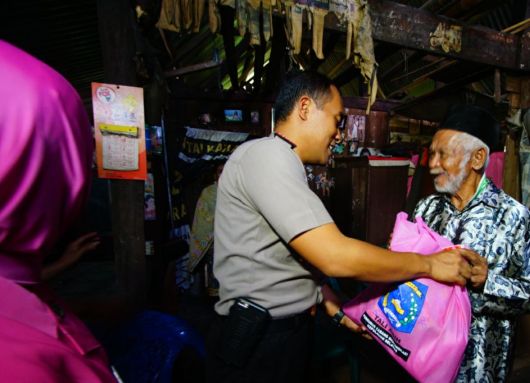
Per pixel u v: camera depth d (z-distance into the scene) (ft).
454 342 3.12
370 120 15.93
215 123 14.26
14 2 6.43
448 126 4.20
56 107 1.36
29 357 1.04
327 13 5.84
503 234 3.84
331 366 7.30
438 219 4.52
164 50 7.61
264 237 2.98
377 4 6.57
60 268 3.70
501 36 7.96
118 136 4.65
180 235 13.30
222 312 3.32
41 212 1.32
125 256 4.97
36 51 9.45
